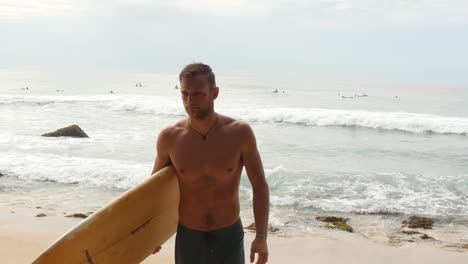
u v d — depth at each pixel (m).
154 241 2.90
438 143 15.82
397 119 19.58
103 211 2.49
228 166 2.56
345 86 68.81
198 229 2.63
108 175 9.45
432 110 29.50
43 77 74.50
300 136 16.59
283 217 7.14
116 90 44.22
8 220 6.51
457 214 7.34
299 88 58.06
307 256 5.50
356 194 8.37
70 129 14.84
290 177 9.33
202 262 2.65
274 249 5.70
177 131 2.65
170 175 2.69
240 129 2.57
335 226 6.73
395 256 5.56
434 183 9.09
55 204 7.62
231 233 2.65
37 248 5.32
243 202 7.77
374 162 12.15
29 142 13.47
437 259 5.48
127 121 19.47
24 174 9.52
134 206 2.61
